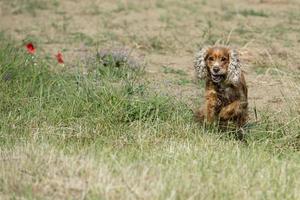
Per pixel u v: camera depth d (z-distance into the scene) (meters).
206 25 23.42
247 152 11.84
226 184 10.12
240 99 13.18
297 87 14.58
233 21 24.19
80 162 10.76
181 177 10.27
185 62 18.92
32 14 25.16
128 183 9.94
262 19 24.55
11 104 14.18
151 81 16.34
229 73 12.99
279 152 12.24
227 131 13.09
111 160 10.95
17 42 20.19
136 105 13.79
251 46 20.12
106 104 13.84
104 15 25.31
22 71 15.44
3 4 26.77
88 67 16.97
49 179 10.16
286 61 18.73
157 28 23.09
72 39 21.19
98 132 12.96
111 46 20.12
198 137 12.71
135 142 12.41
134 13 25.70
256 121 13.46
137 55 19.36
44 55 18.73
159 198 9.50
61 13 25.58
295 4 27.61
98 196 9.56
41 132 12.69
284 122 13.38
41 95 14.20
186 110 13.92
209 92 13.24
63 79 15.11
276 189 10.05
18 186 9.98
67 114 13.60
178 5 27.30
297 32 22.45
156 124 13.16
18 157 11.00
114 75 16.22
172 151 11.64
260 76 17.16
